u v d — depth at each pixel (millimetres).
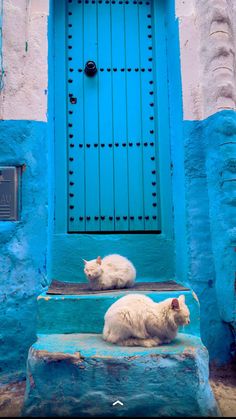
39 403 2709
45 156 4090
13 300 3832
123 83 4953
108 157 4812
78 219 4672
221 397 3227
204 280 4039
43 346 2908
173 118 4695
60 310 3400
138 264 4574
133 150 4844
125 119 4891
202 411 2697
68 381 2721
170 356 2732
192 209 4156
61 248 4535
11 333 3789
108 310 3125
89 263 3729
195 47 4445
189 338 3131
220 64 4160
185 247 4152
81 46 4977
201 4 4438
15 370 3742
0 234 3885
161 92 4918
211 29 4277
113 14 5055
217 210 4012
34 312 3855
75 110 4859
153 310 2934
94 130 4844
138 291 3607
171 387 2703
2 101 4094
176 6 4547
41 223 3994
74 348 2857
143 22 5062
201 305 3994
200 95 4359
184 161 4234
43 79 4195
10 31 4207
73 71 4926
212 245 4090
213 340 3936
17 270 3877
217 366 3834
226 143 3980
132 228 4711
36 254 3939
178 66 4449
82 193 4723
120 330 2932
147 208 4758
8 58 4164
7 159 4012
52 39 4758
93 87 4914
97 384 2707
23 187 4012
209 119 4188
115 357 2719
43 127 4129
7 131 4055
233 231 3838
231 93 4105
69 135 4812
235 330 3789
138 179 4801
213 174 4090
